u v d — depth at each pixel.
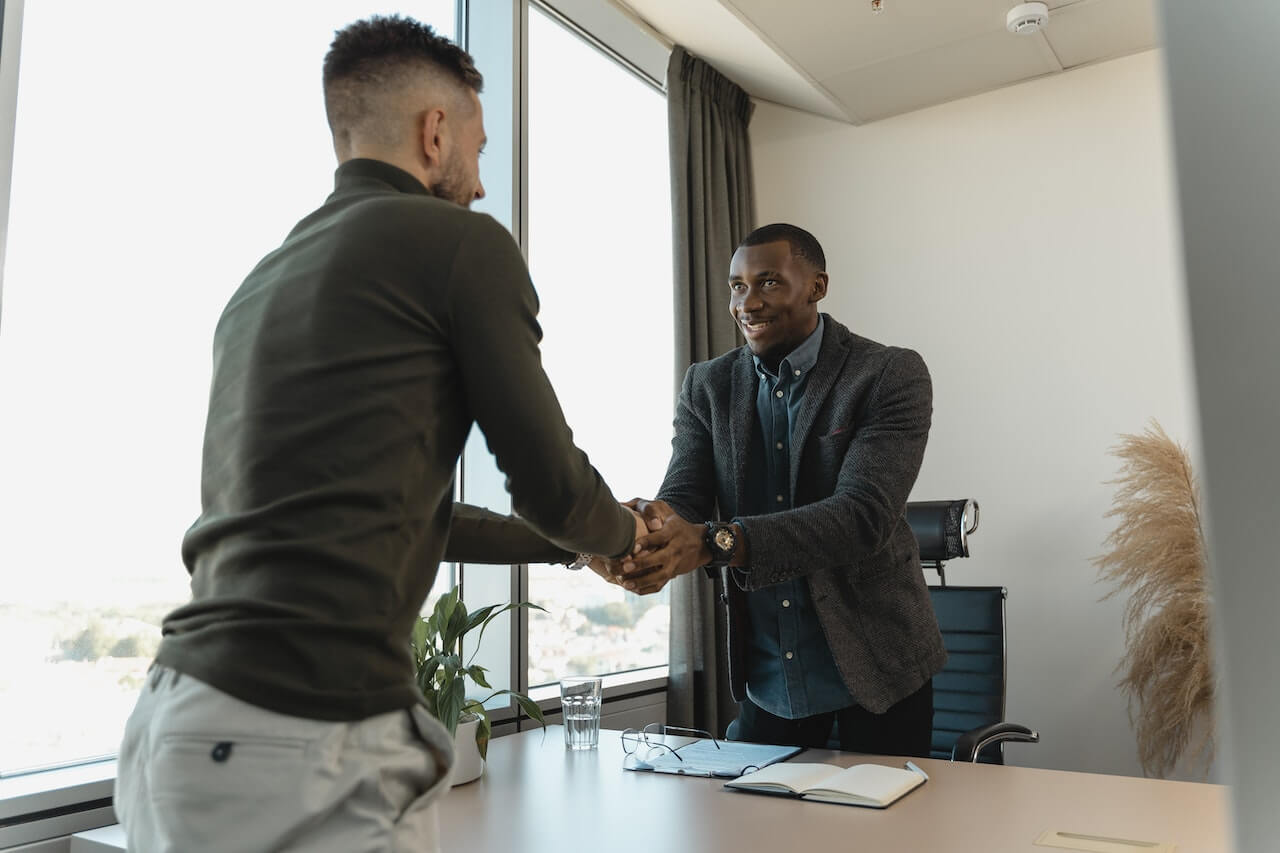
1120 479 3.08
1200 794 1.39
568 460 0.91
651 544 1.54
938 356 3.57
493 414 0.86
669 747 1.82
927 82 3.51
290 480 0.78
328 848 0.73
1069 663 3.22
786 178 3.95
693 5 3.10
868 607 1.77
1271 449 0.24
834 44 3.25
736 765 1.63
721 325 3.50
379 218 0.86
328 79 0.99
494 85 2.87
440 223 0.87
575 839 1.25
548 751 1.87
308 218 0.93
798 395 1.90
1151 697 2.89
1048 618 3.27
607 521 1.00
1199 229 0.26
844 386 1.83
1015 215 3.50
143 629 1.83
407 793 0.79
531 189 3.05
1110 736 3.14
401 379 0.82
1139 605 2.97
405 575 0.82
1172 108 0.26
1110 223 3.34
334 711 0.74
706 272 3.47
